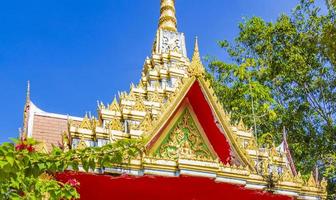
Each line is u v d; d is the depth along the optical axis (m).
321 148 28.44
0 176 6.26
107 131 14.80
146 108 16.91
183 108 15.10
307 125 29.44
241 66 28.95
